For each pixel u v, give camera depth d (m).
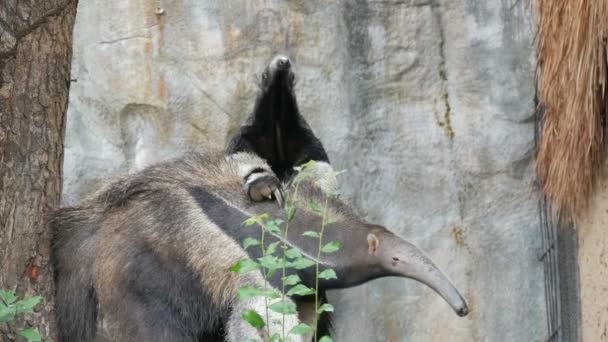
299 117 12.73
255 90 15.32
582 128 13.65
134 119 15.34
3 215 9.43
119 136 15.24
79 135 15.16
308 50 15.49
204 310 10.30
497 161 15.63
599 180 13.91
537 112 15.57
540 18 14.32
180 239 10.38
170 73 15.27
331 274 8.39
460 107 15.73
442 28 15.77
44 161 9.69
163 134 15.26
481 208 15.63
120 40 15.23
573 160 13.96
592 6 12.98
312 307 10.41
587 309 14.60
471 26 15.75
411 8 15.77
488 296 15.57
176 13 15.32
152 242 10.46
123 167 15.22
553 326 15.48
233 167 10.98
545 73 14.25
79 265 10.87
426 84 15.75
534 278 15.60
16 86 9.46
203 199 10.57
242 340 9.77
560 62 13.81
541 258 15.57
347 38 15.60
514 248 15.59
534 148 15.63
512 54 15.73
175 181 10.84
